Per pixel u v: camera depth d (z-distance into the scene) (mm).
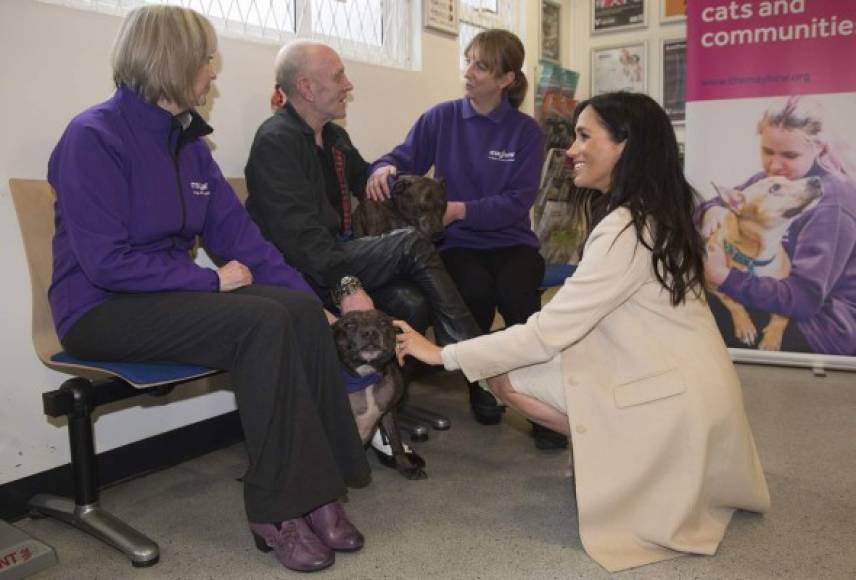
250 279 1977
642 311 1830
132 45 1808
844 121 3607
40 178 2104
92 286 1853
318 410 1872
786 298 3795
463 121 3166
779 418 2969
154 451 2498
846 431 2803
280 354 1676
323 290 2457
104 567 1806
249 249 2160
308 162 2482
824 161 3656
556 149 4805
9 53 2014
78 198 1726
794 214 3732
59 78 2137
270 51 2850
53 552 1573
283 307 1723
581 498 1756
